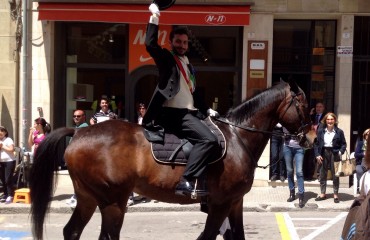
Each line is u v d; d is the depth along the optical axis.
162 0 6.27
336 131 11.99
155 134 6.31
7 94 13.98
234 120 6.69
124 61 14.13
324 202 12.06
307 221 10.59
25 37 13.59
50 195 6.43
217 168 6.28
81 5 13.30
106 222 6.30
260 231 9.70
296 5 13.41
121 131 6.37
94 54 14.20
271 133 6.75
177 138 6.32
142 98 14.12
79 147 6.33
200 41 13.96
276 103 6.72
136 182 6.32
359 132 13.93
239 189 6.38
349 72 13.48
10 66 13.97
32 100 13.84
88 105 14.30
